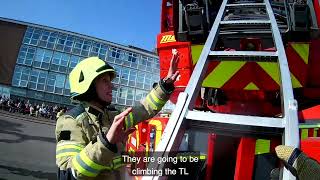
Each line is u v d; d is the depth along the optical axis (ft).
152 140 15.76
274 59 7.20
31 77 109.91
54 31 112.27
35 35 111.14
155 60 122.31
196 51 11.00
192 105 6.29
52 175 25.39
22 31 110.32
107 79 6.65
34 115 100.83
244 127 5.87
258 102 11.31
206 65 7.19
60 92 112.27
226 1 9.57
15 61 108.88
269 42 10.03
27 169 26.50
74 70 6.69
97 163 5.16
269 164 10.36
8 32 109.29
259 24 8.70
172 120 5.95
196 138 13.16
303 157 4.91
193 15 10.28
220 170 11.66
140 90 119.03
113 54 115.96
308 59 10.30
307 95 11.19
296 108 5.64
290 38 9.75
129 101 116.67
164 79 7.89
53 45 111.86
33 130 60.18
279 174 5.48
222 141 11.66
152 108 7.72
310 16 9.59
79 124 6.08
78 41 113.70
